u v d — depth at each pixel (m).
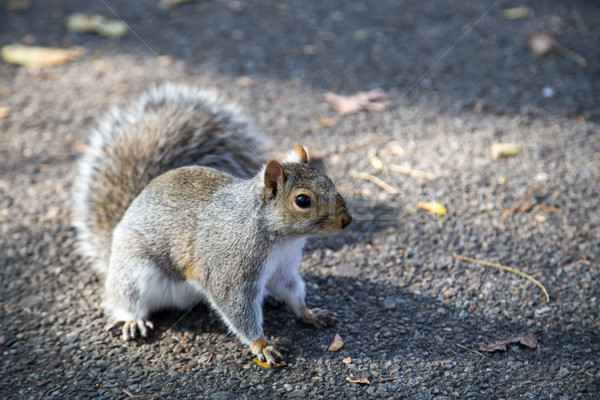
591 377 6.20
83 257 8.30
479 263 7.92
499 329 6.89
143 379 6.35
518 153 9.95
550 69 12.38
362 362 6.46
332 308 7.28
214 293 6.50
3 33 14.41
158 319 7.27
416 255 8.10
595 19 14.09
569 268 7.75
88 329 7.12
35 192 9.54
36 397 6.14
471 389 6.07
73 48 13.81
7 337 6.96
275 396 6.05
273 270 6.55
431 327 6.94
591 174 9.36
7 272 7.99
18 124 11.23
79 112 11.52
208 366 6.51
